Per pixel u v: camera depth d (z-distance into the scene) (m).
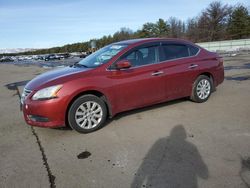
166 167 3.47
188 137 4.36
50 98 4.46
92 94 4.86
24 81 13.91
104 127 5.03
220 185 3.03
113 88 4.92
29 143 4.51
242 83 8.52
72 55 76.56
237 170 3.31
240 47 38.62
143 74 5.25
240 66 13.38
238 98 6.59
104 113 4.94
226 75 10.45
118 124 5.15
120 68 4.93
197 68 6.08
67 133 4.86
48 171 3.54
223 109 5.74
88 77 4.74
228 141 4.12
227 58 19.89
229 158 3.60
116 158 3.79
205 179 3.16
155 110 5.88
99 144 4.30
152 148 4.04
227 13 66.19
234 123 4.86
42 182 3.29
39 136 4.80
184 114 5.54
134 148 4.07
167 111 5.78
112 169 3.50
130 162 3.66
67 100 4.53
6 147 4.40
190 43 6.20
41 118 4.56
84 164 3.68
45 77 4.95
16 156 4.04
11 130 5.22
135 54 5.28
